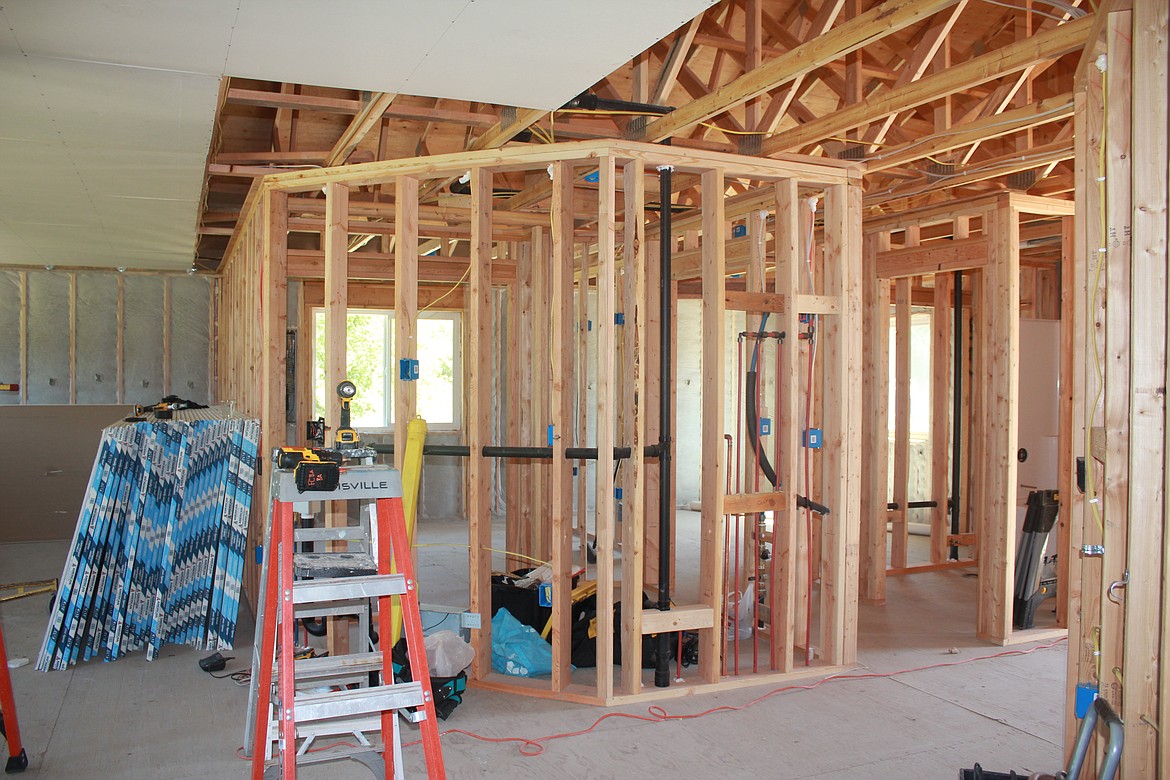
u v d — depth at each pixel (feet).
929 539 29.43
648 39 10.23
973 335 26.66
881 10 10.59
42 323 27.68
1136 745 8.11
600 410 13.38
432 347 31.96
